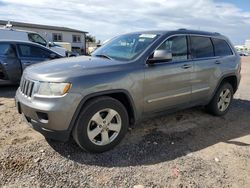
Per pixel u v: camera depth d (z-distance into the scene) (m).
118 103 4.01
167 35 4.74
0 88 8.53
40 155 3.83
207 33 5.62
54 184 3.18
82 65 3.95
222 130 5.14
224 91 5.93
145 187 3.19
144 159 3.85
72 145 4.16
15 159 3.68
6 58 8.05
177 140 4.56
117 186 3.19
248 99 7.91
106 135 3.97
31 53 8.59
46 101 3.55
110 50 4.87
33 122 3.75
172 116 5.76
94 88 3.71
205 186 3.26
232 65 5.93
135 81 4.13
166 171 3.55
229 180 3.40
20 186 3.12
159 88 4.48
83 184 3.21
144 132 4.83
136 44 4.67
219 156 4.04
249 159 3.97
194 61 5.07
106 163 3.70
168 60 4.47
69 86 3.56
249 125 5.49
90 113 3.74
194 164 3.76
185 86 4.91
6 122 5.13
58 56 9.11
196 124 5.38
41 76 3.70
